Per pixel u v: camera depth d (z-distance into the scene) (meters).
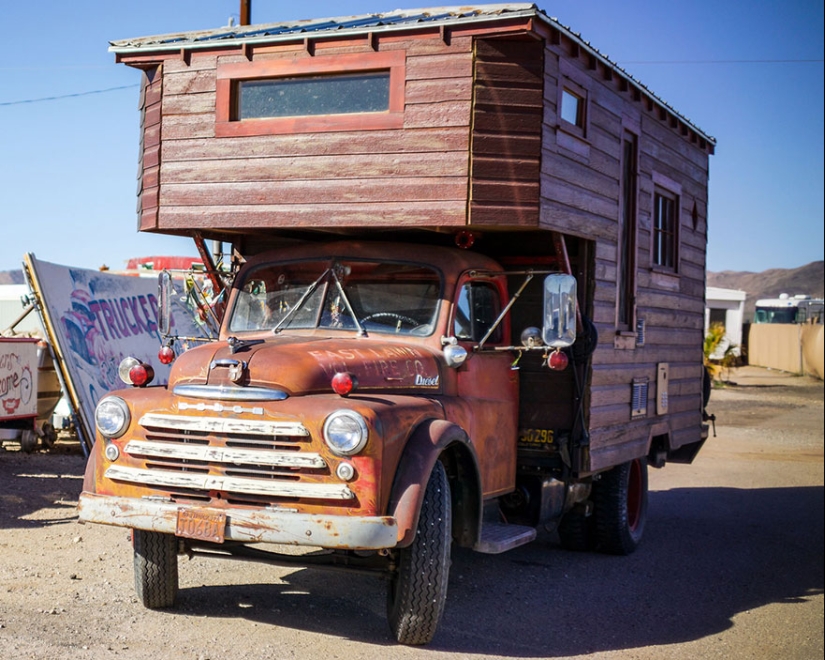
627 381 7.82
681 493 12.08
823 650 5.64
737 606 6.62
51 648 4.52
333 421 4.55
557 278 5.49
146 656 4.52
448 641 5.17
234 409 4.71
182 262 16.25
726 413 23.11
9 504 8.02
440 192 5.95
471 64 5.94
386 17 6.52
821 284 118.62
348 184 6.14
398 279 6.01
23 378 10.59
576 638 5.52
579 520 8.07
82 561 6.37
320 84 6.30
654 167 8.53
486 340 6.30
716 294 37.62
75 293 10.77
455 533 5.45
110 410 4.93
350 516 4.53
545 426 6.91
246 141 6.39
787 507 11.17
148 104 6.77
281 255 6.32
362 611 5.62
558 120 6.27
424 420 4.99
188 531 4.65
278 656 4.66
